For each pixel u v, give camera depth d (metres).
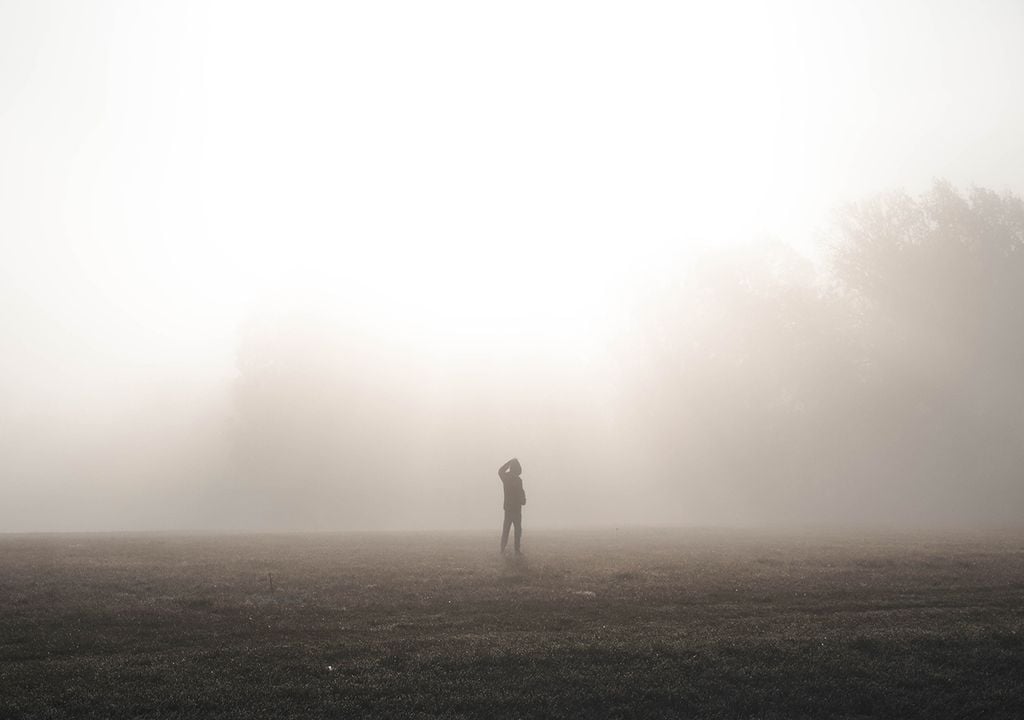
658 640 11.80
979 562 20.80
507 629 12.88
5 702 8.90
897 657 11.17
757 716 9.37
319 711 8.90
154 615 13.68
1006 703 9.80
